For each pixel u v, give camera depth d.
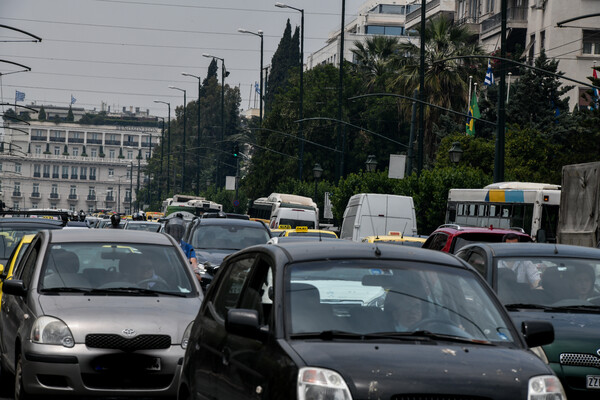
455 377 12.02
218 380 14.54
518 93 131.50
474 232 37.78
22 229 35.72
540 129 126.81
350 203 83.00
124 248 24.16
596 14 56.84
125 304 21.81
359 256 14.68
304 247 14.95
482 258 23.45
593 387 19.48
